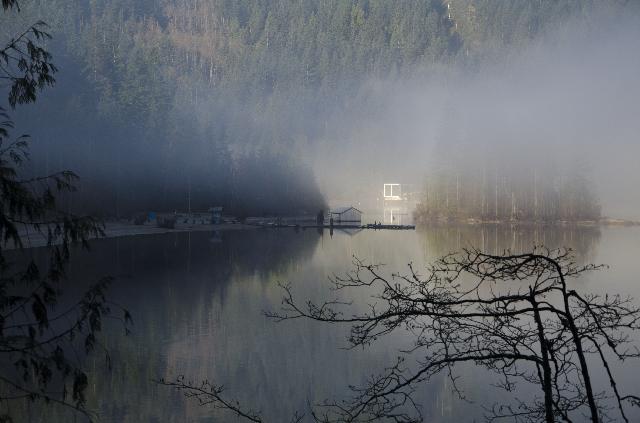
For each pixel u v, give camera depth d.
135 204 88.69
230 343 22.59
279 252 56.56
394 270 41.94
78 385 6.46
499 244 66.50
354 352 20.83
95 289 6.74
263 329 24.72
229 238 71.25
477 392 16.55
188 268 44.25
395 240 70.38
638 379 16.97
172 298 31.95
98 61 100.94
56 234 6.49
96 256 50.66
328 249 59.38
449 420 14.69
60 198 63.62
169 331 24.39
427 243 66.75
